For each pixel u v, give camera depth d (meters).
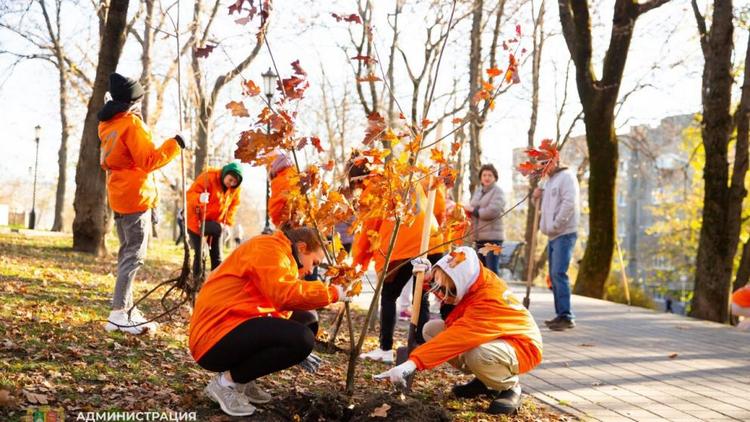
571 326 8.99
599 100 15.05
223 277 4.14
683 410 5.14
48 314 6.23
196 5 14.45
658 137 31.38
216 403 4.31
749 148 14.96
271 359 4.04
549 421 4.70
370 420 4.05
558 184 8.91
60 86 28.12
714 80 14.66
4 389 4.02
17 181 74.62
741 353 7.70
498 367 4.54
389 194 4.45
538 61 20.50
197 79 18.73
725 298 14.88
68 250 12.88
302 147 4.32
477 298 4.66
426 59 14.22
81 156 12.93
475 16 16.42
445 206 6.88
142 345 5.61
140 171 6.01
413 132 4.64
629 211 54.72
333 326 7.14
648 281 40.69
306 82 4.34
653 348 7.82
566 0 15.51
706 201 15.03
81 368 4.72
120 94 5.92
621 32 14.77
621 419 4.86
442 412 4.27
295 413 4.30
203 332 4.04
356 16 4.60
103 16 15.50
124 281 5.99
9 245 12.96
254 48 16.72
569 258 8.98
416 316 5.10
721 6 14.46
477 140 17.94
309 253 4.33
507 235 40.69
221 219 8.58
